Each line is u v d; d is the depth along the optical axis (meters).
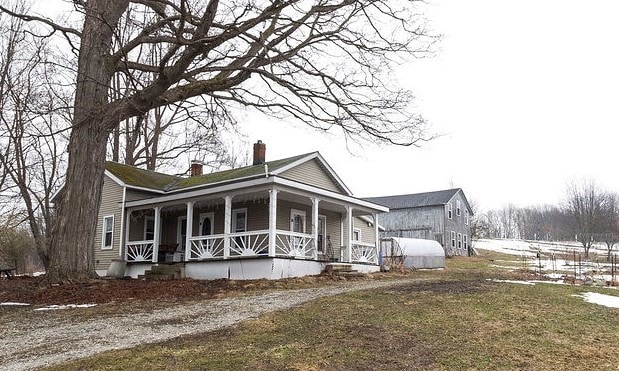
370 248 23.44
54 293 13.26
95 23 15.55
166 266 18.92
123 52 13.80
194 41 13.65
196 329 8.52
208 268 18.38
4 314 10.80
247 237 21.02
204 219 22.62
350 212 20.95
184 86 15.68
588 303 11.20
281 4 14.27
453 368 6.13
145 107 15.34
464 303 10.52
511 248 57.19
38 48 19.03
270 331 8.09
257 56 15.59
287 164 20.72
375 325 8.36
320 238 22.92
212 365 6.28
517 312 9.62
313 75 15.52
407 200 47.62
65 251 15.06
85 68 15.51
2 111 22.48
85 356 6.89
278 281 15.39
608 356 6.75
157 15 17.14
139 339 7.87
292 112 16.19
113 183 23.61
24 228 32.47
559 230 80.06
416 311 9.59
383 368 6.12
